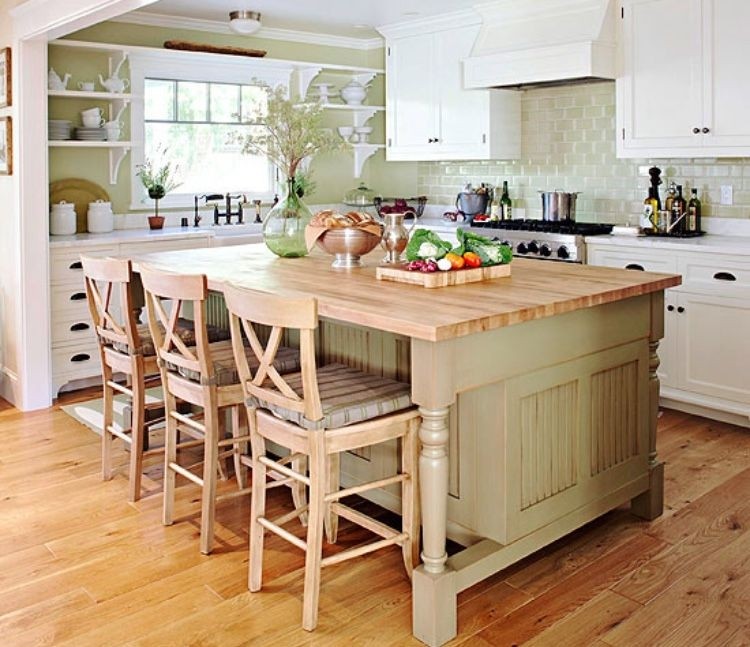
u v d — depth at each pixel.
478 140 5.59
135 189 5.52
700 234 4.59
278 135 3.58
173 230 5.43
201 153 5.88
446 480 2.29
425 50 5.89
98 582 2.65
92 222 5.17
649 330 2.98
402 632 2.35
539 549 2.72
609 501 2.88
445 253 2.83
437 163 6.42
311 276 3.04
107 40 5.30
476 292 2.62
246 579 2.67
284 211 3.60
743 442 3.92
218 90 5.91
